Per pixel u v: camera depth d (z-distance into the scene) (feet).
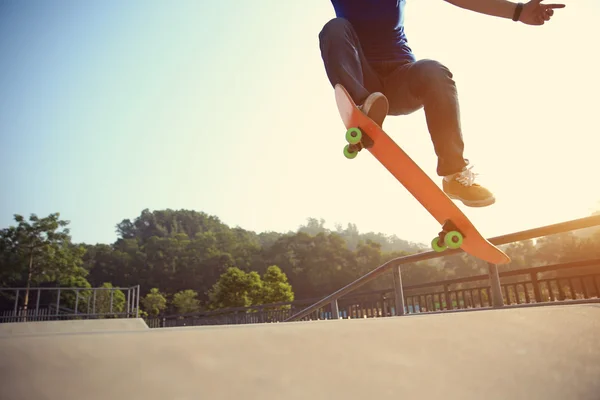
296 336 2.21
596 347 2.63
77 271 154.40
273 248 315.37
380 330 2.45
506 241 9.95
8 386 1.44
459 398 1.92
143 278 289.74
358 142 5.87
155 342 1.89
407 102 6.91
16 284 149.89
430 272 286.46
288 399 1.71
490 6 6.85
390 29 6.86
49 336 1.78
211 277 293.64
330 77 6.19
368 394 1.83
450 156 6.27
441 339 2.45
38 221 147.64
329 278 290.15
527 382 2.13
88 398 1.48
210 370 1.77
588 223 8.29
